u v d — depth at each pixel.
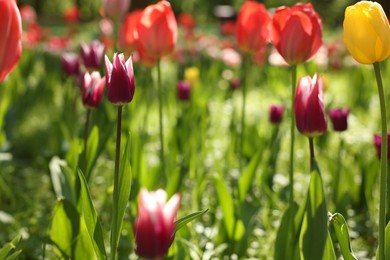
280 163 8.54
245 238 4.95
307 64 9.09
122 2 7.81
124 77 3.03
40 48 18.58
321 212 3.38
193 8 52.94
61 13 49.28
